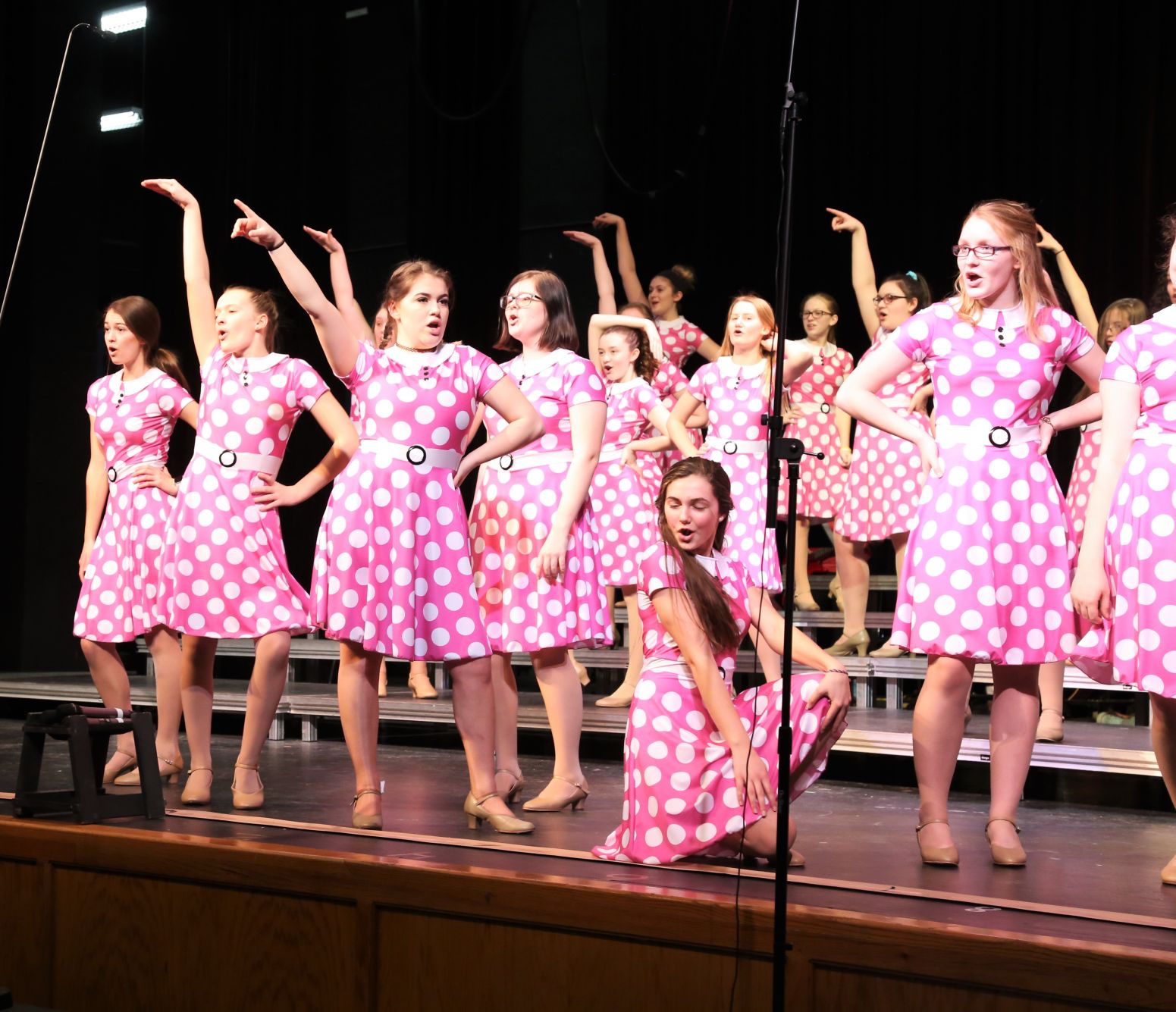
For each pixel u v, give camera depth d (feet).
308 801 12.96
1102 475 9.52
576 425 12.42
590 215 26.04
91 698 20.79
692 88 25.05
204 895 10.16
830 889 8.84
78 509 25.12
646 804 9.72
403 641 11.09
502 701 12.93
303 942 9.73
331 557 11.33
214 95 28.71
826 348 20.67
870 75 23.59
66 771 14.93
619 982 8.63
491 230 26.86
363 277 28.55
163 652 14.19
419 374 11.46
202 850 10.11
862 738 14.97
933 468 10.25
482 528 12.90
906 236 23.36
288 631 13.07
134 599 14.26
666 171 25.31
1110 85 21.27
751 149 24.63
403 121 27.89
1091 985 7.23
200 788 12.62
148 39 29.25
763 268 24.59
